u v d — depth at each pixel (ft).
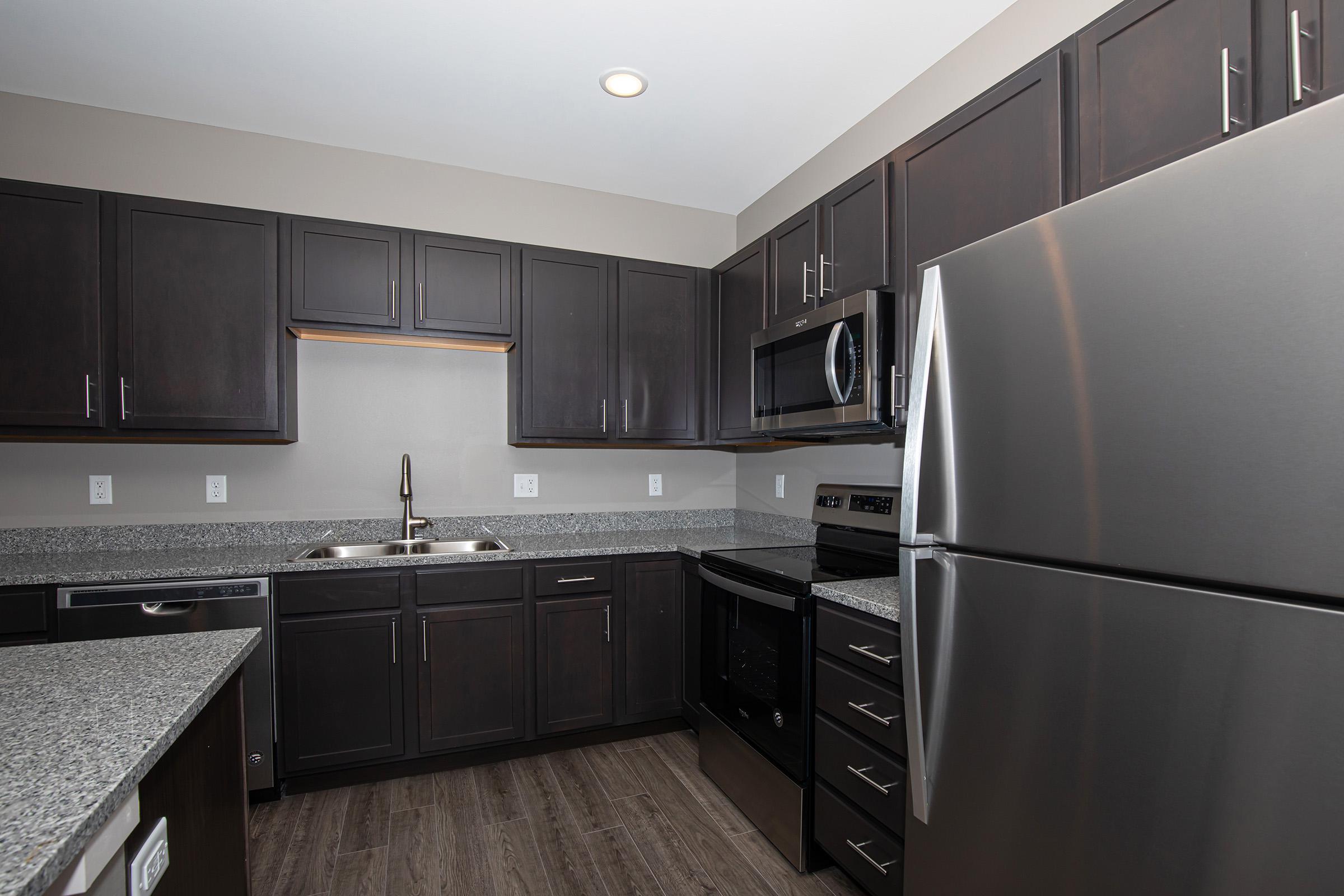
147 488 8.18
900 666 4.82
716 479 11.20
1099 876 3.07
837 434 7.53
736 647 7.28
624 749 8.61
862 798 5.26
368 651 7.47
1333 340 2.27
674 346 9.82
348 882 5.79
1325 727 2.32
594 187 10.10
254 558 7.52
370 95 7.50
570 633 8.38
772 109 7.80
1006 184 4.95
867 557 7.45
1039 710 3.36
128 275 7.28
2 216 6.88
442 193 9.30
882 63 6.89
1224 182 2.59
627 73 7.06
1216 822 2.63
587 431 9.29
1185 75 3.73
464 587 7.86
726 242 11.12
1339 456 2.26
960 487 3.81
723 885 5.81
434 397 9.48
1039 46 5.77
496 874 5.92
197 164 8.19
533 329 9.01
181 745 3.13
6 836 1.87
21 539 7.72
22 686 3.19
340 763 7.36
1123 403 2.95
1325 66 3.10
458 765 8.02
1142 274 2.87
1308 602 2.40
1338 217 2.26
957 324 3.82
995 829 3.63
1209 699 2.65
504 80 7.18
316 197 8.68
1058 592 3.27
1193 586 2.75
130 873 2.55
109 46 6.59
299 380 8.83
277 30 6.31
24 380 6.91
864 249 6.55
